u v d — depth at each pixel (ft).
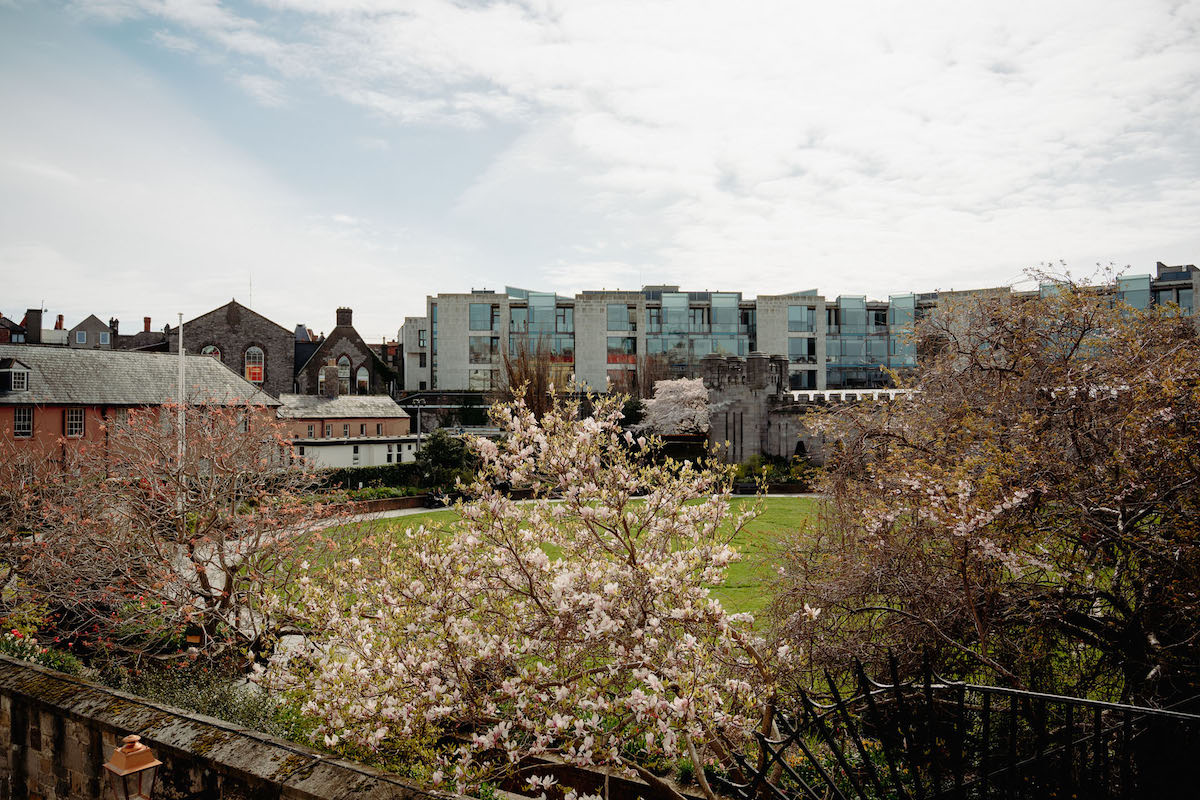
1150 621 26.00
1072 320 33.37
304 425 166.61
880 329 270.67
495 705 24.75
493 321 254.68
